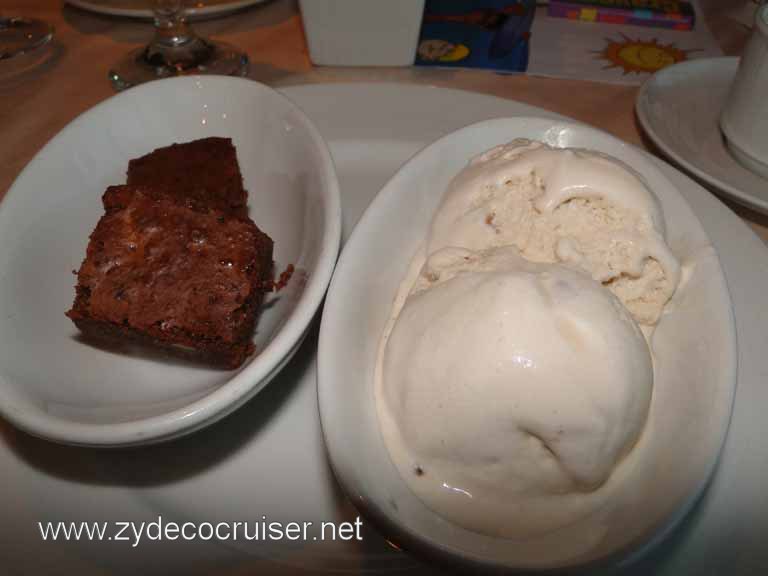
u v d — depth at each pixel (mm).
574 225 176
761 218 245
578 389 143
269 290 203
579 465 143
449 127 260
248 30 339
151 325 182
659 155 262
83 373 187
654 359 165
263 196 236
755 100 243
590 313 149
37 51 324
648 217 172
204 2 339
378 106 270
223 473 172
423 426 150
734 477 161
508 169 184
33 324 185
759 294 196
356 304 164
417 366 153
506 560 121
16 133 274
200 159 229
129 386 189
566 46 322
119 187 208
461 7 341
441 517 146
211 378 190
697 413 142
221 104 242
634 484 147
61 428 149
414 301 168
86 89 299
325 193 195
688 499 126
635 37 330
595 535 133
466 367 147
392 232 186
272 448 176
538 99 291
